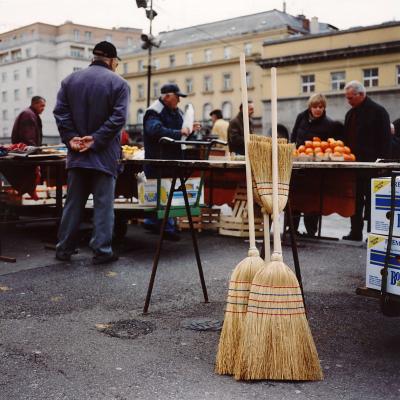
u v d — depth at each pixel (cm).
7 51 9800
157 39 8175
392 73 4188
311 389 264
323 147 656
